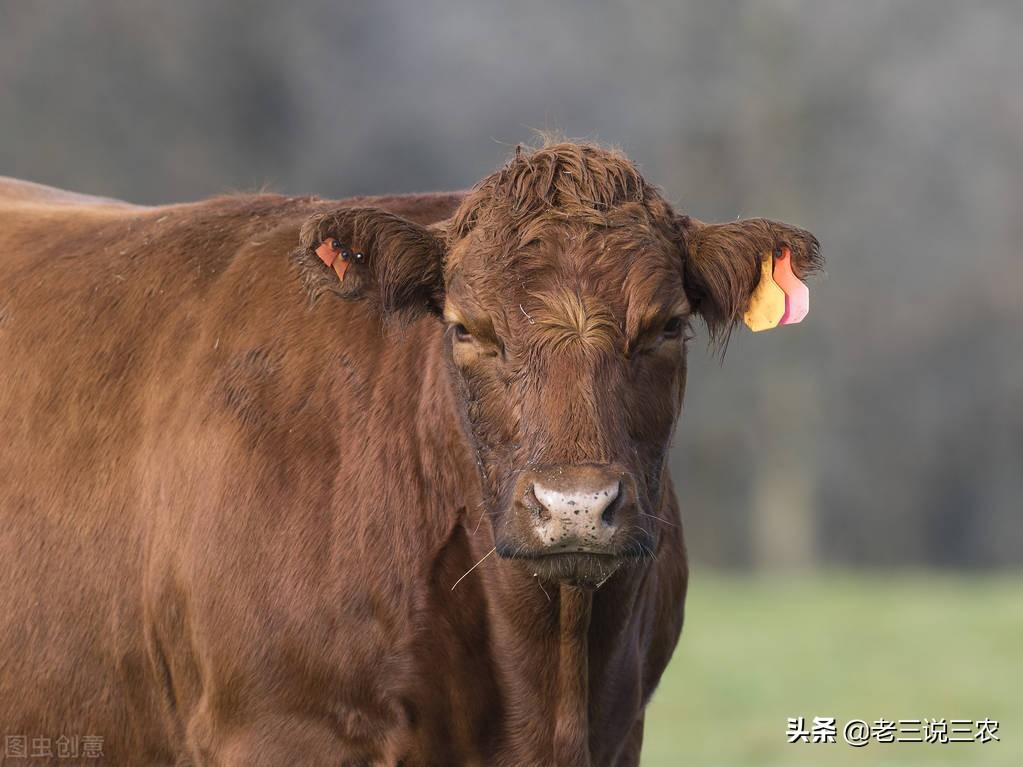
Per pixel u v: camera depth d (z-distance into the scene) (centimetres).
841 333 11800
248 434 1567
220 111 10844
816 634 5344
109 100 10369
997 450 13275
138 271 1719
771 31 11450
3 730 1662
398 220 1483
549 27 11600
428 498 1527
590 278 1388
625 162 1478
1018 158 12075
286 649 1516
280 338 1606
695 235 1494
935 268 11988
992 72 12075
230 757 1528
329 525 1530
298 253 1501
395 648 1510
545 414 1343
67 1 10356
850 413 12512
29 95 10156
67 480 1652
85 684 1641
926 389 12725
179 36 10712
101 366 1677
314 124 11169
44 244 1803
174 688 1600
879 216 11838
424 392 1540
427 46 11731
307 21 11600
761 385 11488
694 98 11412
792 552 11650
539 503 1302
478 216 1461
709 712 3847
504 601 1498
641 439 1393
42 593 1644
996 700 3912
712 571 12300
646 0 11475
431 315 1548
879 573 12425
